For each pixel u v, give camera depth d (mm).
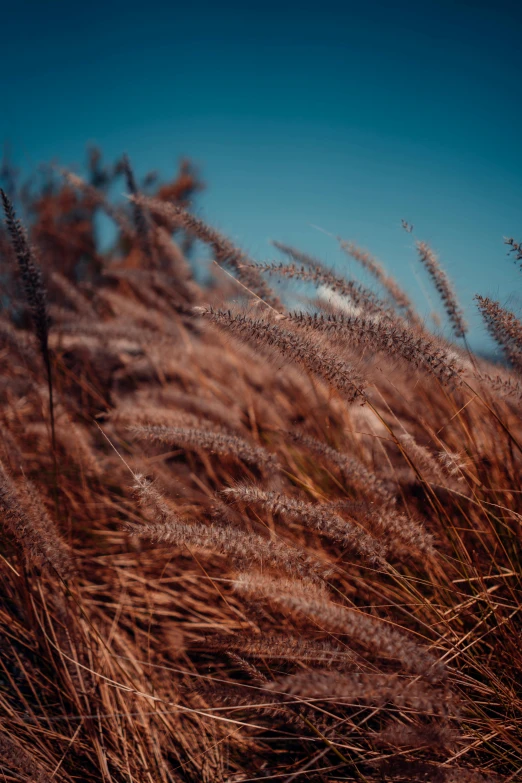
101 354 1354
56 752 700
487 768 647
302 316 703
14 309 1204
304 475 940
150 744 712
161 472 947
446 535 793
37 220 2119
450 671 664
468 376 724
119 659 760
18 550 756
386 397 978
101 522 971
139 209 1381
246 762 717
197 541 635
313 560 665
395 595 779
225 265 912
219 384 1258
